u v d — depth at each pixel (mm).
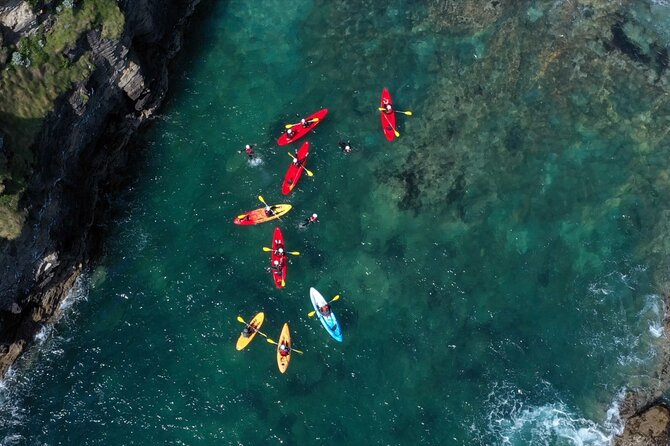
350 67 44031
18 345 33688
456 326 35344
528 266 37125
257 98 42812
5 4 31281
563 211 38656
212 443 31906
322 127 41625
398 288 36406
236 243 37688
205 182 39594
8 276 31797
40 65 33125
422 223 38375
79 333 34781
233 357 34219
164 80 42000
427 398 33375
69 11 33625
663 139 40812
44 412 32500
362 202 39062
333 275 36781
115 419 32375
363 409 33031
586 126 41312
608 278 36750
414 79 43375
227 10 46250
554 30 44594
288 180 39406
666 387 33688
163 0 41156
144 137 40781
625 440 32031
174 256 37156
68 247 35250
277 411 32844
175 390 33219
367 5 46531
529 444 32188
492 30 44781
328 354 34438
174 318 35312
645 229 38031
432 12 45906
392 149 40750
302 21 46094
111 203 38406
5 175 30469
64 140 34781
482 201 38938
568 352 34781
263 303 35781
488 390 33594
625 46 44031
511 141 40844
